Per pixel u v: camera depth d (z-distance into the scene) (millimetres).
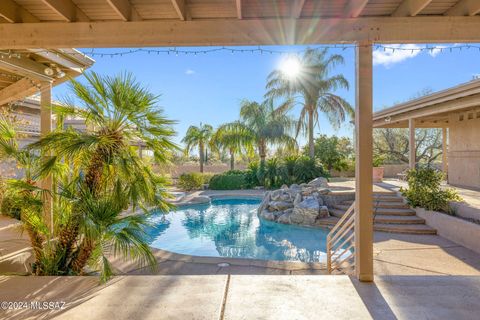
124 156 3707
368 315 2463
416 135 21438
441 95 8875
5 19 3137
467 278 3150
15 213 5516
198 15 3211
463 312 2500
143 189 3703
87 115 3775
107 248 3539
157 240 7812
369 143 3037
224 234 8273
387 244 5973
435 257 5184
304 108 17484
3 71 5070
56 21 3322
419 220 7234
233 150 17062
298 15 3004
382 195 8891
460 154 11320
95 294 2865
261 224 9219
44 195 3883
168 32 3102
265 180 15086
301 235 7938
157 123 3867
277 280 3135
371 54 3033
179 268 4680
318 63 16844
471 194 8336
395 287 2953
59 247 3766
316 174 14953
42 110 5012
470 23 2990
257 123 16750
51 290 2961
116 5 2777
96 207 3500
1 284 3102
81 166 3914
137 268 4637
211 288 2967
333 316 2453
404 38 3010
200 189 15781
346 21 3043
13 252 4121
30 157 3924
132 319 2430
